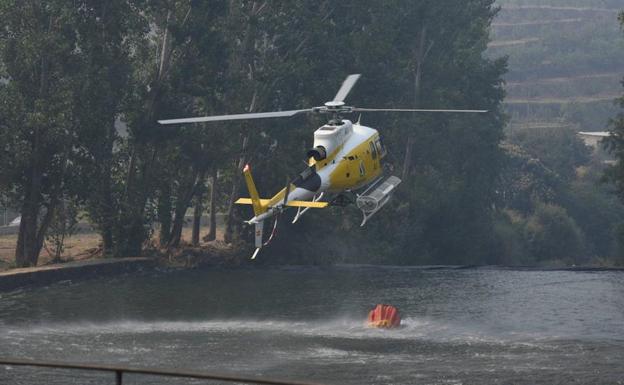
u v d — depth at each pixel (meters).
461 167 190.62
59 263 113.44
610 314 76.31
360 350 59.47
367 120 163.50
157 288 99.44
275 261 145.12
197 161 133.62
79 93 113.62
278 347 60.66
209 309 81.50
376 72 155.25
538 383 49.16
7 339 62.81
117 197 126.19
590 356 57.06
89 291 94.94
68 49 112.25
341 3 151.75
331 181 57.50
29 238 116.00
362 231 159.00
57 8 110.75
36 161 111.88
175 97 127.44
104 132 118.56
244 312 79.56
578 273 114.88
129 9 120.12
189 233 168.12
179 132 126.12
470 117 184.38
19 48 109.06
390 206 161.88
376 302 86.56
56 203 118.38
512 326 70.25
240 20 137.75
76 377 50.12
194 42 124.31
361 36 152.88
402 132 165.38
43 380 49.16
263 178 145.25
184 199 135.38
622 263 171.62
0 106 109.94
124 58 122.44
